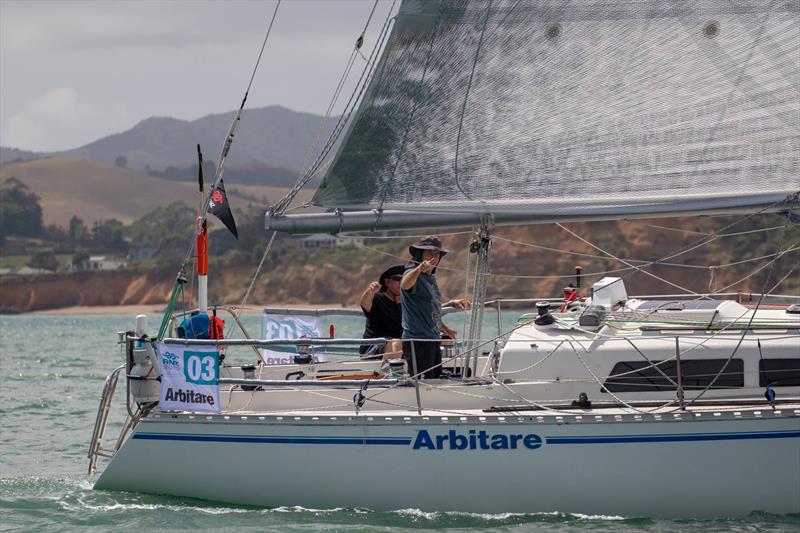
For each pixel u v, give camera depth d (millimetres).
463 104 33531
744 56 33000
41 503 36219
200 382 34062
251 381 33812
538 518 32688
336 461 33312
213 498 34312
